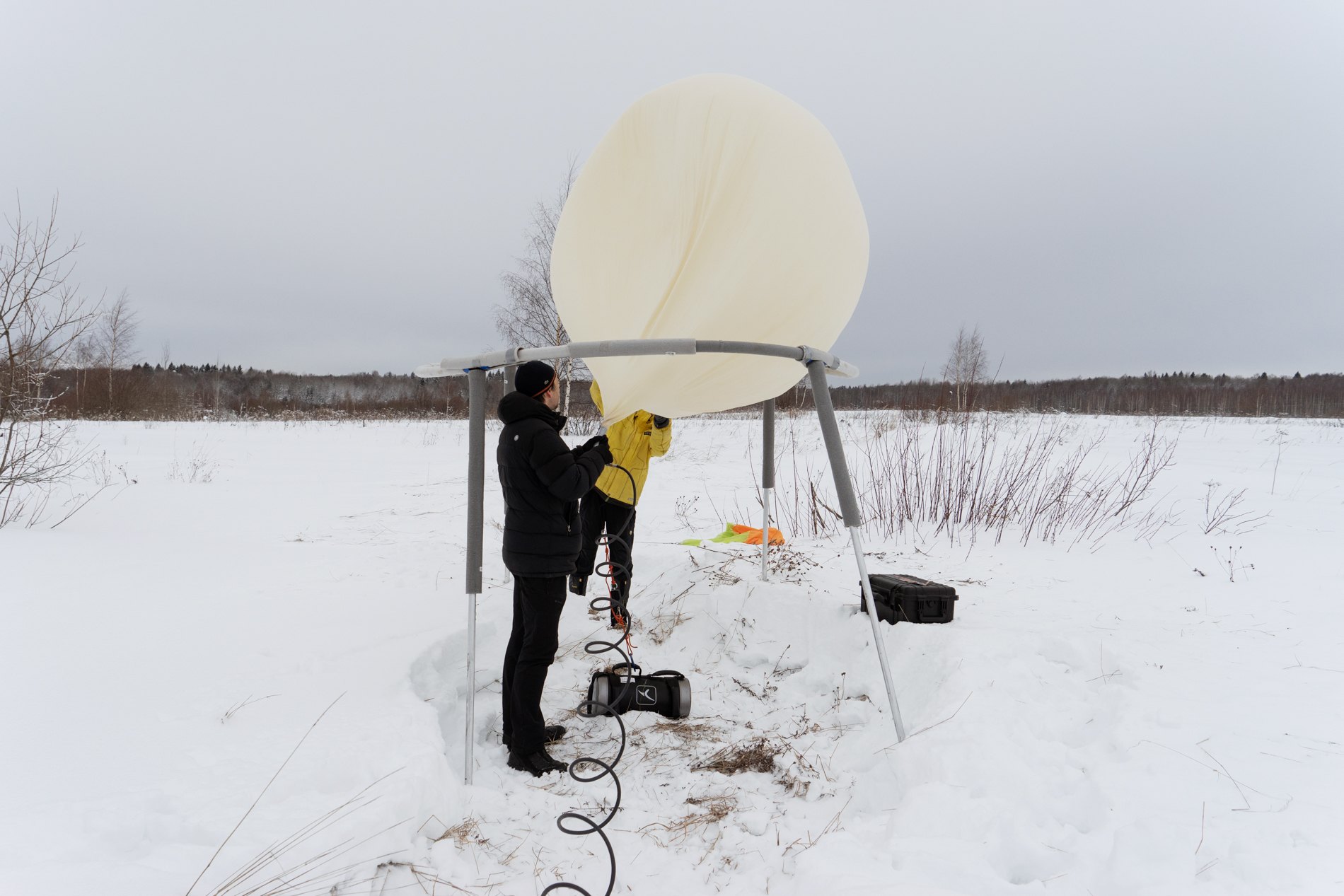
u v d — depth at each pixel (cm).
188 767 236
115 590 422
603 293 305
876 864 212
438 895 205
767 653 409
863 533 699
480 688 355
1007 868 210
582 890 210
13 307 641
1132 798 225
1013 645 348
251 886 180
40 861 176
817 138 286
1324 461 1159
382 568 543
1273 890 180
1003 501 734
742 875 225
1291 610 423
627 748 315
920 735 281
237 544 615
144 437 1788
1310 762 240
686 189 283
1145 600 451
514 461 287
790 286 280
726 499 911
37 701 267
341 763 242
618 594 435
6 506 654
